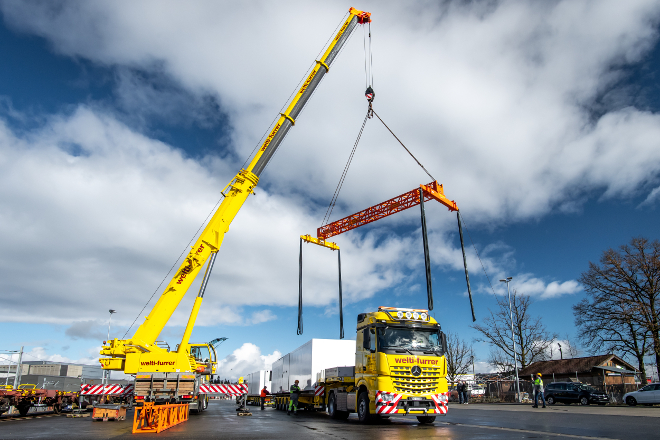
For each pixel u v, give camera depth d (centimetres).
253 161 2311
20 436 1089
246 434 1135
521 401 3994
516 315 4631
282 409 2741
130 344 1917
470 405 3291
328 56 2573
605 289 4106
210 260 2136
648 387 2883
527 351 4503
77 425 1494
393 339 1511
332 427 1379
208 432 1195
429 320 1582
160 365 1930
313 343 2341
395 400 1435
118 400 2844
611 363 5372
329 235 3759
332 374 1984
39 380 4394
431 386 1478
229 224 2209
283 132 2377
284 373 3083
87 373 6794
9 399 1933
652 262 3844
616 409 2295
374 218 3453
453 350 5459
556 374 5612
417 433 1148
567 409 2341
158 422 1202
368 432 1190
